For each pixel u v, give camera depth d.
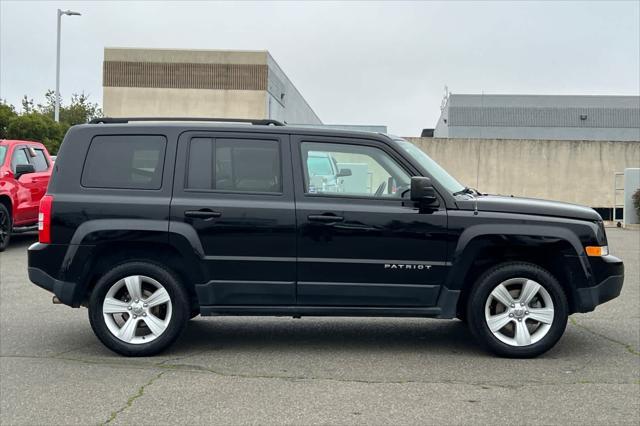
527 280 6.24
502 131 46.31
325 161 6.39
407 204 6.29
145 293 6.33
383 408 4.94
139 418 4.74
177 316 6.27
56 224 6.23
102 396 5.20
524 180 28.53
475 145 28.64
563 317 6.24
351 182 6.36
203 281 6.25
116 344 6.24
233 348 6.66
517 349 6.24
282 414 4.81
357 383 5.54
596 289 6.30
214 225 6.21
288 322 7.88
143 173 6.36
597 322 7.86
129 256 6.41
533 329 6.34
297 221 6.21
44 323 7.71
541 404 5.05
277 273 6.23
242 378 5.66
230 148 6.38
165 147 6.38
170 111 39.38
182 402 5.06
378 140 6.43
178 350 6.57
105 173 6.36
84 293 6.38
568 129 46.06
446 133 47.78
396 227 6.21
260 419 4.72
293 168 6.34
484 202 6.35
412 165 6.38
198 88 39.34
